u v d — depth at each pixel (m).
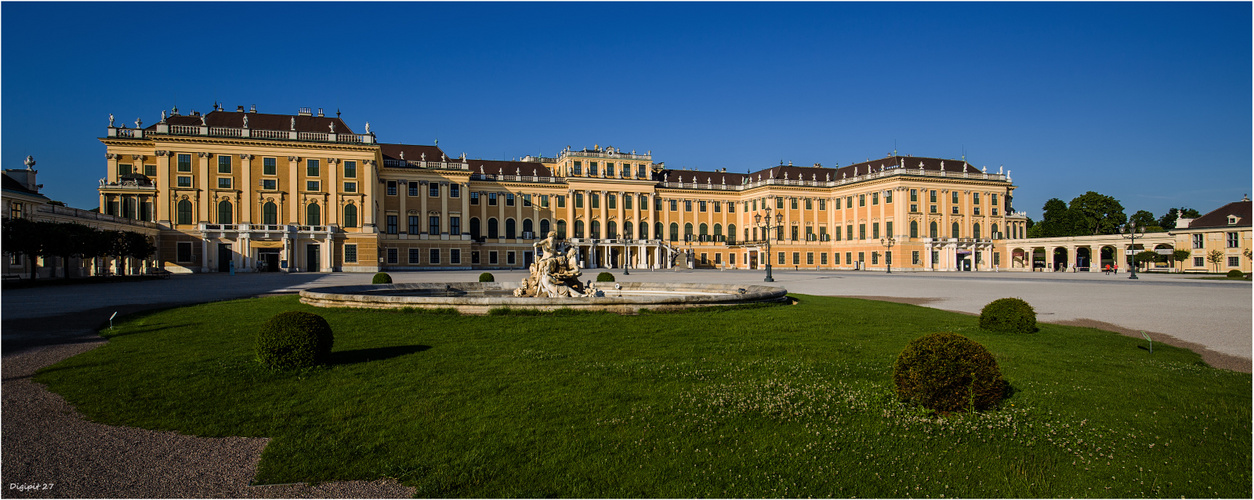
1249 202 77.12
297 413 8.73
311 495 6.34
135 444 7.68
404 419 8.41
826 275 69.38
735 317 18.27
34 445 7.64
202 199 70.88
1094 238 88.75
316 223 74.94
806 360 12.24
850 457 7.23
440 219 92.94
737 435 7.85
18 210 49.72
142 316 19.77
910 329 16.84
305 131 77.94
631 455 7.21
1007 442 7.60
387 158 91.25
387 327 16.25
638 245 106.12
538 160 119.25
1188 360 12.79
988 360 8.58
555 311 18.44
